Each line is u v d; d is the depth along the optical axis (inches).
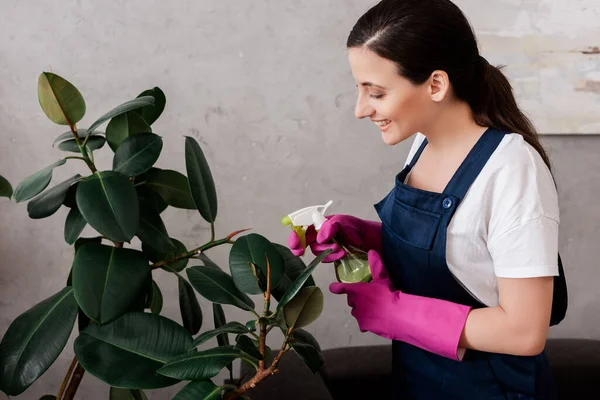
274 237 76.1
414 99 41.9
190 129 72.5
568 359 64.7
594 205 79.4
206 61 71.2
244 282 45.9
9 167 71.1
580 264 80.7
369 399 62.4
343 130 74.6
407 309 43.6
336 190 76.0
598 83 74.7
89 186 46.4
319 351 49.3
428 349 43.2
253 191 74.8
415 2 41.1
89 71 69.9
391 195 50.0
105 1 68.8
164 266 53.0
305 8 71.4
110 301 45.3
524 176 41.1
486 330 41.1
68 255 74.2
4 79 69.2
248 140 73.5
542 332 40.6
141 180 55.6
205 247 53.4
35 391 76.6
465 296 44.8
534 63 73.9
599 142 77.8
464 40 41.9
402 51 40.1
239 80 72.1
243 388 43.8
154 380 44.9
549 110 75.1
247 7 70.6
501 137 42.9
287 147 74.2
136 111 55.0
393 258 48.3
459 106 43.9
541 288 40.4
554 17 73.0
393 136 44.4
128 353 46.3
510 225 40.6
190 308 55.2
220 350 43.8
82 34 69.2
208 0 70.1
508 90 45.8
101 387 77.3
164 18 69.9
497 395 45.6
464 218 42.8
